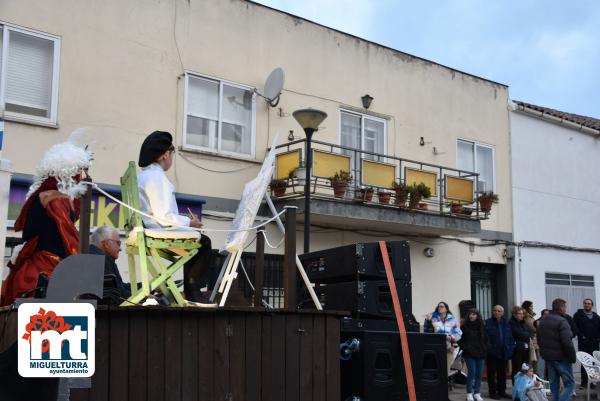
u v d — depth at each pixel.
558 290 17.62
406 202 13.55
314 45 13.82
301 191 12.65
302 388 4.70
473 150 16.53
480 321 11.30
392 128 14.95
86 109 10.77
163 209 4.80
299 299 6.99
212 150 12.20
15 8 10.28
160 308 4.10
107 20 11.13
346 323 5.88
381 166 13.47
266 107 12.98
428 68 15.80
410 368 5.69
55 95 10.52
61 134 10.49
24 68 10.38
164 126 11.59
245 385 4.43
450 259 15.57
